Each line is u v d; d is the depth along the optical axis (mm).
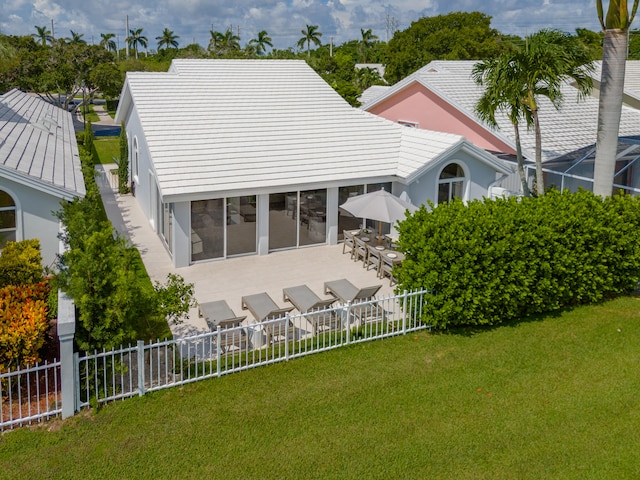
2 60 51750
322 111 26641
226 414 11852
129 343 12211
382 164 24297
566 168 26422
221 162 22016
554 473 10188
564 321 16266
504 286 15633
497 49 80938
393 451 10742
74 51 69875
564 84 33906
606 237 16984
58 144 27016
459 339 15211
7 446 10672
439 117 31812
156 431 11250
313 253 23109
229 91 26406
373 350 14641
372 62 122188
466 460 10508
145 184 27328
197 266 21516
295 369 13680
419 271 15359
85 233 13977
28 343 11812
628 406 12148
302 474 10133
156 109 23875
